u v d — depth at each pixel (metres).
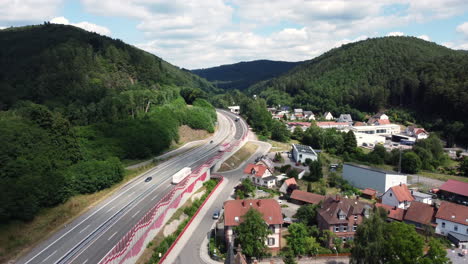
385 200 90.38
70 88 137.75
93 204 74.56
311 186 105.56
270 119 193.88
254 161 133.12
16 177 69.38
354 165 112.19
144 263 57.75
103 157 99.44
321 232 71.75
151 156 118.56
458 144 177.50
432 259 55.62
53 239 58.94
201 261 60.38
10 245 55.84
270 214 68.00
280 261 62.72
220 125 184.50
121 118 128.75
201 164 109.62
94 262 51.69
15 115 103.06
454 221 71.69
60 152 84.75
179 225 74.06
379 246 52.84
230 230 66.75
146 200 76.81
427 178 119.25
